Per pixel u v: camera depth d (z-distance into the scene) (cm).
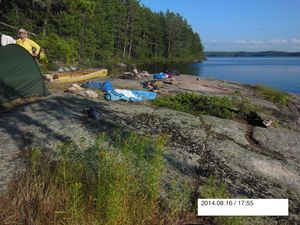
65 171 419
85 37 3959
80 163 434
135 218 398
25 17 2408
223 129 858
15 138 631
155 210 433
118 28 6244
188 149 683
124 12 6419
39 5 2195
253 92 1811
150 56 8394
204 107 1070
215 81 2097
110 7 5438
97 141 485
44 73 1455
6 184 447
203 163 626
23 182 417
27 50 935
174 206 450
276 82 3778
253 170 630
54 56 1906
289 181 608
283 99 1675
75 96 1039
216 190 520
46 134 663
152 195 424
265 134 870
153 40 8531
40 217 368
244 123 992
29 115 790
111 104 993
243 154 698
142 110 947
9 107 851
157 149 475
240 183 569
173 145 693
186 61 10044
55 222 361
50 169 454
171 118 888
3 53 866
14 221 370
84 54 3997
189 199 480
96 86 1205
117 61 5275
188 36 11319
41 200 382
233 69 6725
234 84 2066
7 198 402
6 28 2380
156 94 1206
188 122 870
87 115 826
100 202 377
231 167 627
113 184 384
